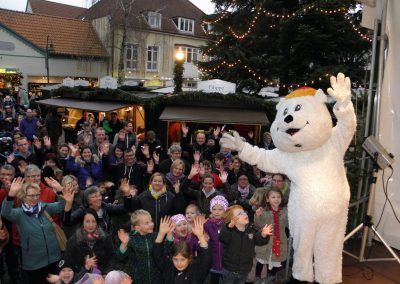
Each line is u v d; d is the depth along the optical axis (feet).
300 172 14.29
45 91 64.85
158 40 105.70
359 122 21.98
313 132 13.70
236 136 15.69
